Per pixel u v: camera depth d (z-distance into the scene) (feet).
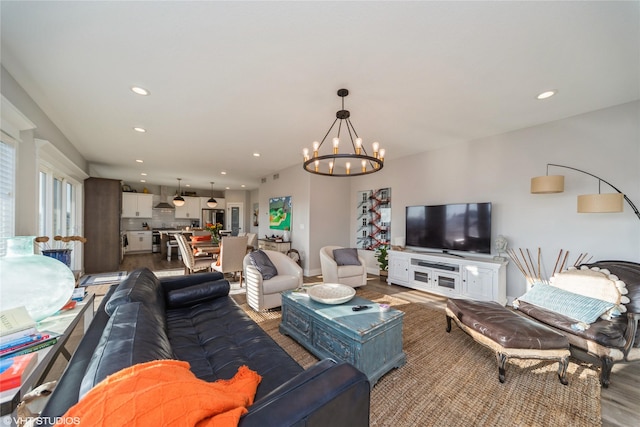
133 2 4.73
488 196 12.55
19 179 7.97
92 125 10.98
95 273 17.16
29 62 6.59
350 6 4.84
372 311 7.09
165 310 7.13
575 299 7.59
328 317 6.72
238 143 13.56
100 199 17.49
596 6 4.83
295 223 19.57
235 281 16.33
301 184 18.93
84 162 16.61
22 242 4.75
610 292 7.37
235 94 8.26
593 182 9.60
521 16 5.07
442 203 14.47
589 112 9.68
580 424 4.94
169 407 2.04
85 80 7.47
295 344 8.06
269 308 10.82
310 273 18.10
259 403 2.56
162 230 29.07
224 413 2.28
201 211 32.42
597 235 9.52
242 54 6.30
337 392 2.78
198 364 4.80
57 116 10.03
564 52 6.19
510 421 5.01
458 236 13.26
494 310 7.67
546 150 10.74
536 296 8.49
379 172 18.28
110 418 1.87
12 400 2.84
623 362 6.63
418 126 11.12
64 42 5.84
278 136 12.42
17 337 3.92
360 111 9.55
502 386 6.05
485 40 5.77
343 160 17.04
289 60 6.53
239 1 4.72
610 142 9.25
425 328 9.26
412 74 7.13
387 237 17.67
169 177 24.39
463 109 9.40
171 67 6.84
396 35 5.61
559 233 10.41
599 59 6.46
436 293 13.23
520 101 8.79
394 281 15.30
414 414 5.18
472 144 13.17
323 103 8.85
